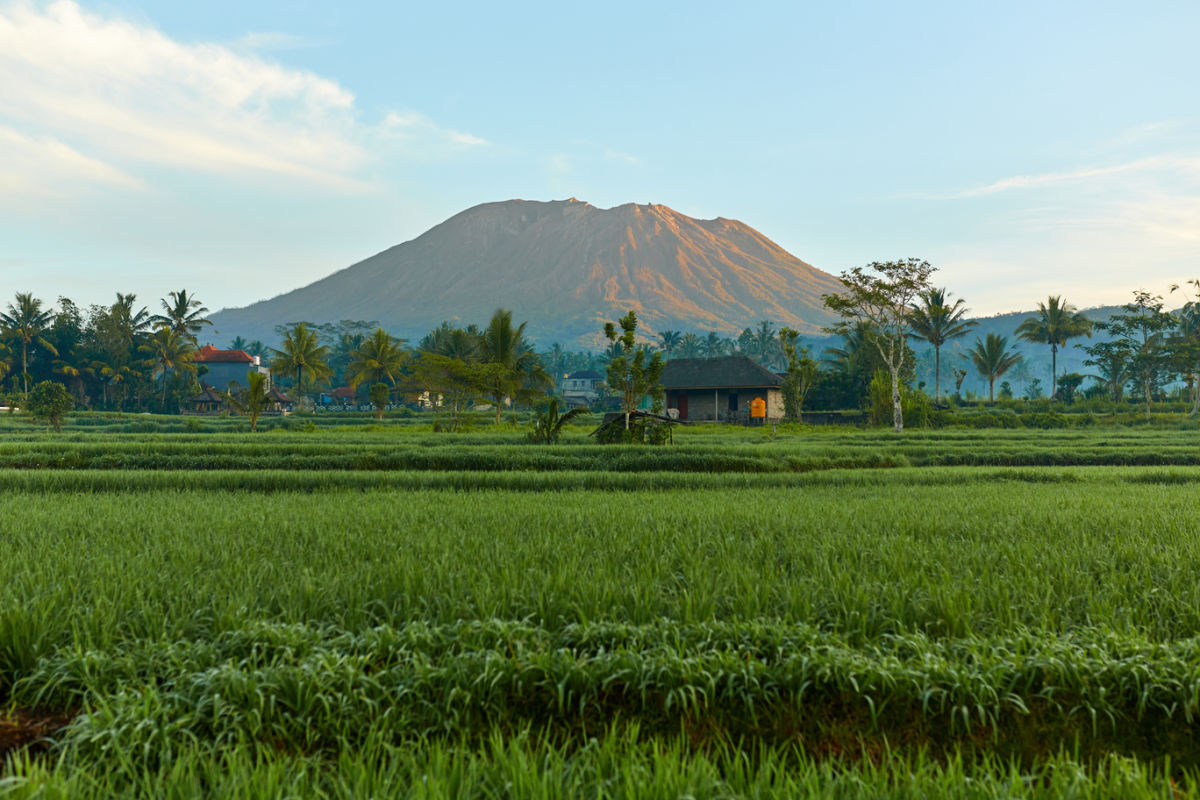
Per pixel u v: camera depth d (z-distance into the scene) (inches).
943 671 201.2
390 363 3302.2
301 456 825.5
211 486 665.0
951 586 265.4
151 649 215.6
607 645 226.5
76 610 239.8
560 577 271.4
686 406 2470.5
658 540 367.2
